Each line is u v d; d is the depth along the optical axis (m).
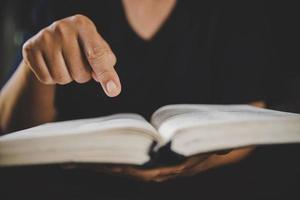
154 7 0.84
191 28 0.84
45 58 0.53
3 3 1.91
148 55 0.83
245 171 0.56
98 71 0.51
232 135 0.46
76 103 0.82
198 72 0.84
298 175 0.56
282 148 0.57
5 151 0.44
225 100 0.81
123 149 0.45
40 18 0.84
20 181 0.50
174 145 0.45
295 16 1.11
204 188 0.53
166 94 0.84
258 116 0.48
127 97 0.83
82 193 0.51
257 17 0.86
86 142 0.44
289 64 1.10
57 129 0.48
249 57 0.83
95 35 0.53
